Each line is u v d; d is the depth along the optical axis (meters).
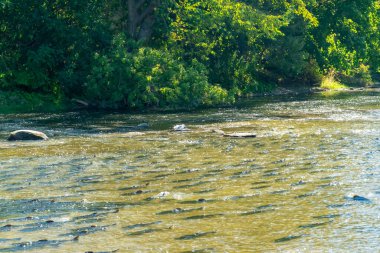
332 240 10.20
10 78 38.38
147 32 43.84
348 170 16.19
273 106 37.88
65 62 40.53
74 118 32.12
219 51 47.03
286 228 10.90
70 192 14.11
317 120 29.34
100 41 41.06
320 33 59.09
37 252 9.78
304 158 18.23
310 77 58.22
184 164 17.62
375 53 68.38
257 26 47.47
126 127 27.86
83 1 41.09
